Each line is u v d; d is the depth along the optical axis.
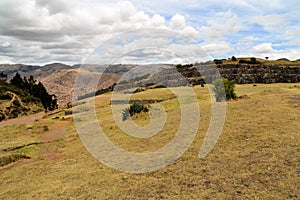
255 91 36.47
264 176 9.47
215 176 10.02
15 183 12.52
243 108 22.19
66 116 38.66
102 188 10.31
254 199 8.04
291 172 9.48
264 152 11.73
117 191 9.81
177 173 10.87
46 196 10.09
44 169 14.31
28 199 10.07
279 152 11.49
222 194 8.59
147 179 10.67
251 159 11.14
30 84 89.69
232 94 29.08
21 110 60.41
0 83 74.44
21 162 17.16
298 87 41.09
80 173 12.58
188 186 9.54
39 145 22.23
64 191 10.41
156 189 9.60
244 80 58.97
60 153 18.03
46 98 85.00
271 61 82.88
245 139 13.98
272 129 15.05
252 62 74.81
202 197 8.56
